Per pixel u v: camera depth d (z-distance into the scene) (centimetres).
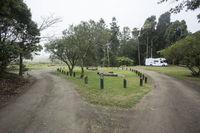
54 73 2738
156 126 503
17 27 1595
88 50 2470
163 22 5675
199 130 473
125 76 2030
